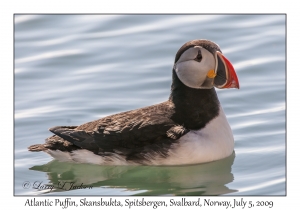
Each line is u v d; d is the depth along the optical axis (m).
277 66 18.52
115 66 18.98
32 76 18.58
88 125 13.45
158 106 13.38
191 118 13.08
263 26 20.84
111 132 13.03
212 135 13.03
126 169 13.24
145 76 18.34
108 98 17.12
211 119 13.13
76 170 13.55
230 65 12.81
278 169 13.15
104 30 21.12
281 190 12.27
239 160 13.62
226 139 13.25
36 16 21.73
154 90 17.56
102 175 13.35
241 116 15.98
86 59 19.44
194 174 13.06
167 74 18.39
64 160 13.62
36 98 17.28
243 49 19.48
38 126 15.59
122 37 20.56
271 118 15.77
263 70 18.36
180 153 12.79
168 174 13.06
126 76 18.38
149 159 12.93
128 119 13.18
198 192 12.39
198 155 12.85
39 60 19.44
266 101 16.78
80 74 18.62
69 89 17.75
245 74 18.22
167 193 12.39
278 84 17.62
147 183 12.92
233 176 12.95
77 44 20.30
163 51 19.59
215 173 13.12
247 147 14.26
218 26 20.88
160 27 21.02
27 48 20.17
